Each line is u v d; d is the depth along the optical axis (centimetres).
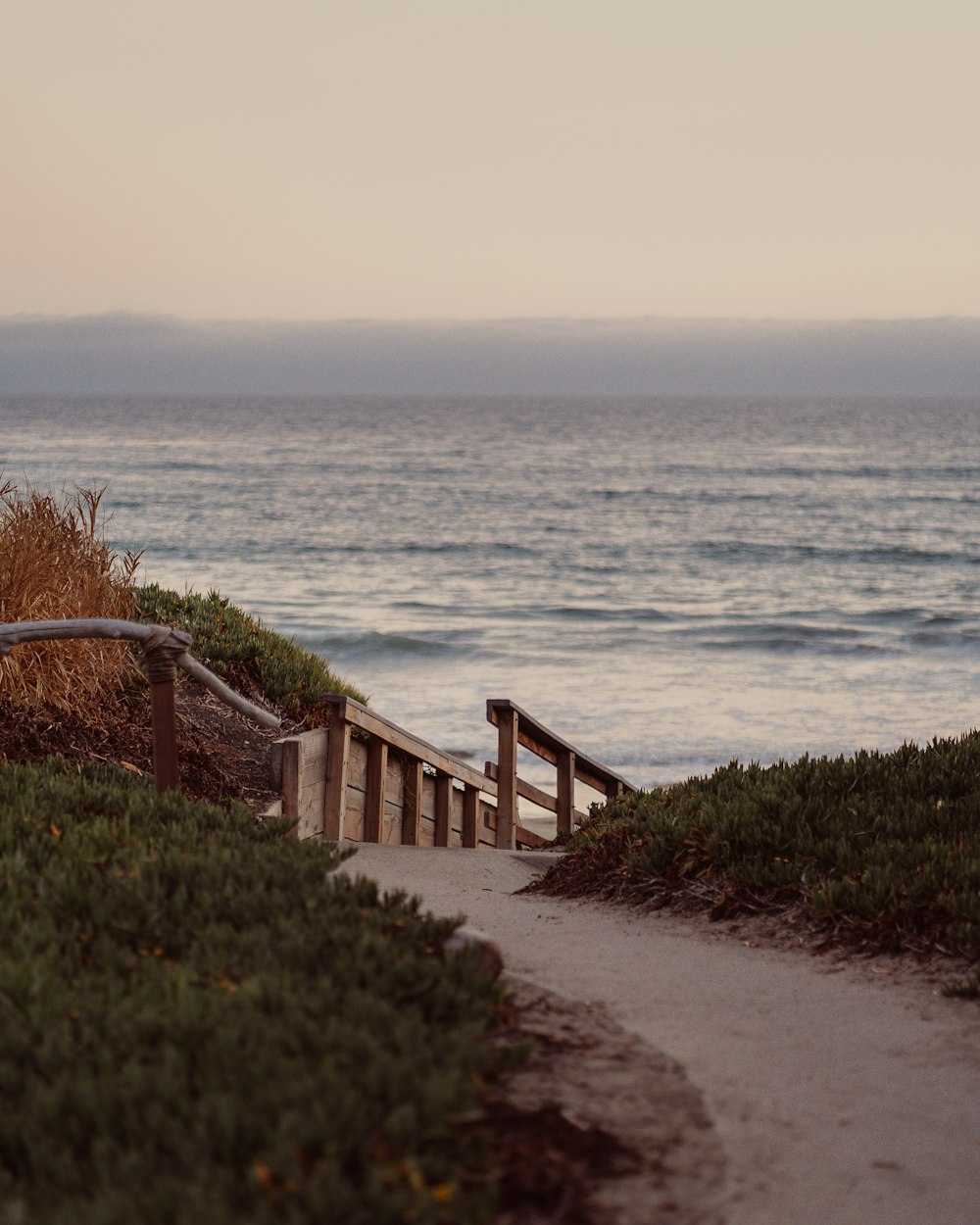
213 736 1036
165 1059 325
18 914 442
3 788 631
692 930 704
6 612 898
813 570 4809
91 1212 259
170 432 17975
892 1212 324
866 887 672
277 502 7231
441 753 1138
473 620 3625
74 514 1080
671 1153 348
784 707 2539
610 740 2230
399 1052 345
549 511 6975
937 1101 413
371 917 460
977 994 547
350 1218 266
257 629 1332
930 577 4628
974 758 879
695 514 6831
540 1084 383
